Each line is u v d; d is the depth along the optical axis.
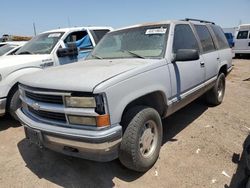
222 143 4.11
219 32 6.19
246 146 3.20
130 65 3.32
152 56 3.75
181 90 4.02
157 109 3.74
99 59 4.15
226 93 7.34
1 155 4.01
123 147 3.05
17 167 3.64
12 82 4.94
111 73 2.98
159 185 3.11
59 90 2.82
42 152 4.03
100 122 2.67
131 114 3.10
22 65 5.20
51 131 2.88
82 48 6.83
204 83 4.93
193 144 4.09
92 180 3.26
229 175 3.25
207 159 3.63
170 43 3.85
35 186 3.19
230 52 6.49
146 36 4.08
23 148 4.21
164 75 3.57
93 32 7.30
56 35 6.59
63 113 2.83
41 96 3.02
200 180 3.16
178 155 3.76
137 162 3.12
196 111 5.71
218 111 5.67
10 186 3.21
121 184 3.16
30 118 3.22
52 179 3.32
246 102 6.40
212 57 5.24
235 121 5.07
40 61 5.61
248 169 2.73
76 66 3.66
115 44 4.34
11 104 4.95
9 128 5.09
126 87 2.93
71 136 2.75
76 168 3.54
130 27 4.48
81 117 2.73
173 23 4.16
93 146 2.67
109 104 2.71
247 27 17.22
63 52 6.09
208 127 4.78
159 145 3.55
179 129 4.74
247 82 8.99
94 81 2.76
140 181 3.20
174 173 3.33
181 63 3.99
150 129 3.38
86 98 2.67
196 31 4.88
